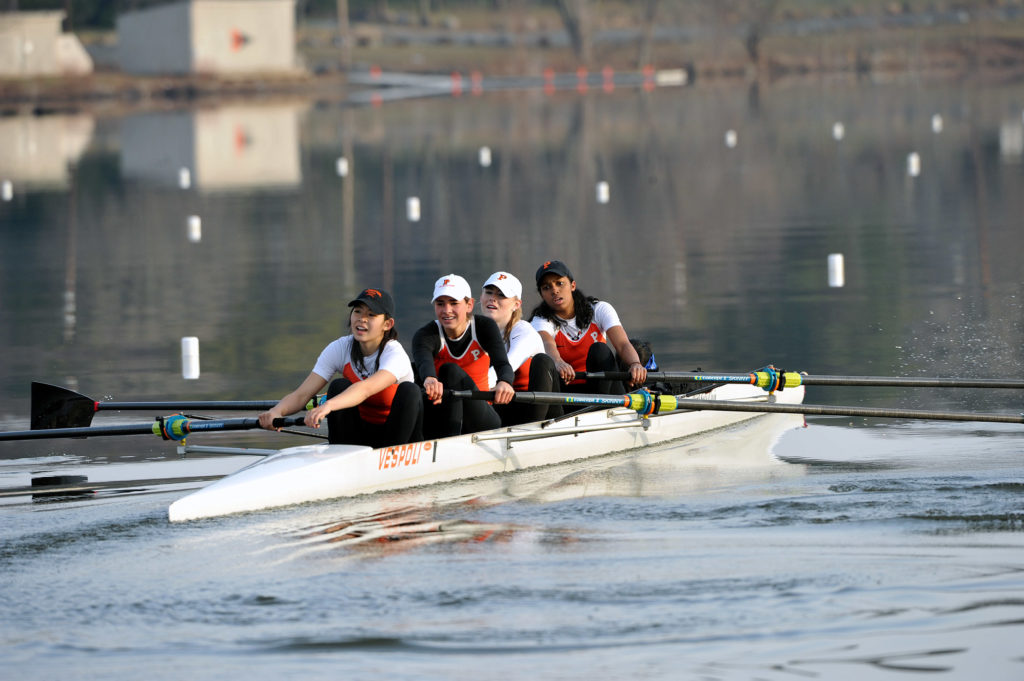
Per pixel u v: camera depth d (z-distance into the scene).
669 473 36.38
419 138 183.88
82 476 36.91
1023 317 59.66
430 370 36.84
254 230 101.94
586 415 39.09
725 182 124.12
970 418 38.62
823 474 35.28
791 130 176.12
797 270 75.12
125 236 100.25
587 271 77.12
